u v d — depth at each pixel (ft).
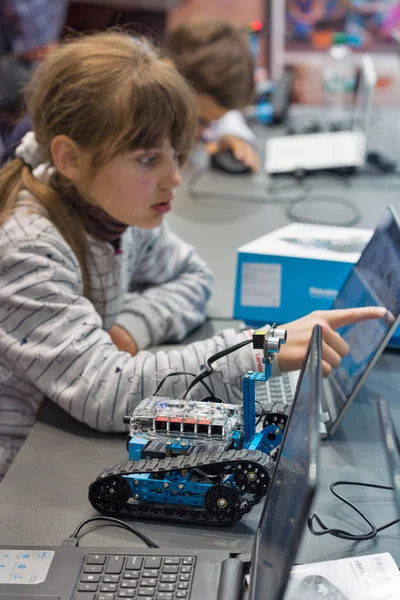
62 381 3.36
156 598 2.24
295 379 3.66
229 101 6.33
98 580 2.32
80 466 3.09
